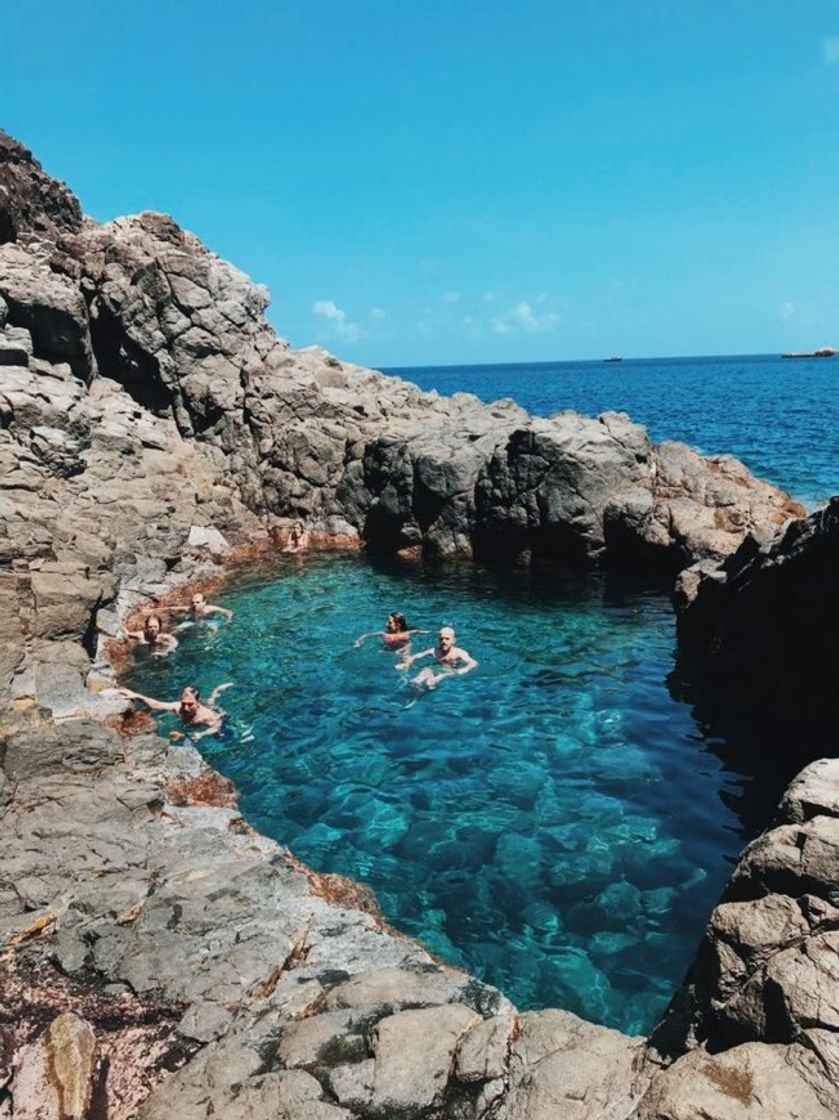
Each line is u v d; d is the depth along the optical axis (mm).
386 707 13531
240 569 23047
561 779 11008
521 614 18500
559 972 7387
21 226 29453
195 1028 5977
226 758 11773
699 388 110688
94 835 8484
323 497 27594
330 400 28641
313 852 9430
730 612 13773
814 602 11383
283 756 11852
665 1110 4160
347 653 16109
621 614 18312
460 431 25984
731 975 4645
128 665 15531
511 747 12000
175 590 20438
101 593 14328
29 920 7219
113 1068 5648
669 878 8734
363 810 10359
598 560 22250
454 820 10070
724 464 23875
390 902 8461
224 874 7898
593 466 21922
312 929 7301
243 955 6738
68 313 25141
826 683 11188
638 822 9867
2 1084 5418
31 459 20422
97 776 9789
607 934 7883
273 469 27766
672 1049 4816
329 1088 4980
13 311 24594
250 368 28984
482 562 23797
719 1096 4117
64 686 12578
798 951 4473
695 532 20234
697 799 10367
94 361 27969
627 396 94750
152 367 28844
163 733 12508
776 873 4785
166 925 7168
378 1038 5332
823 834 4719
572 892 8555
